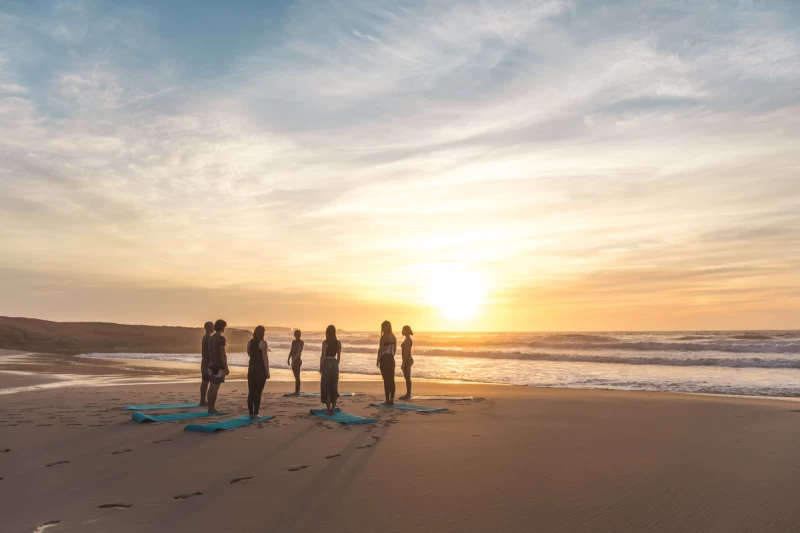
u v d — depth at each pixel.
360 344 59.97
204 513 4.43
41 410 10.36
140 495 4.92
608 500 4.87
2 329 43.88
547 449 7.05
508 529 4.12
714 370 23.16
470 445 7.28
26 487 5.17
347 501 4.79
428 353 39.53
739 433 8.32
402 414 10.19
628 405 11.74
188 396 13.05
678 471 5.91
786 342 37.41
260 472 5.76
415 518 4.36
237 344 53.75
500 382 19.34
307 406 11.23
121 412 10.06
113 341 47.88
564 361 31.23
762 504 4.73
